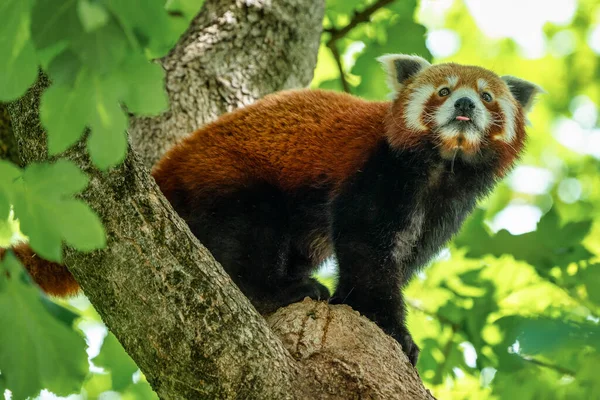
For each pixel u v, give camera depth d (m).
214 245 9.88
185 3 9.61
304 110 10.76
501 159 10.70
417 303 13.42
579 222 12.59
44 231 5.22
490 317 12.59
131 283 6.75
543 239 12.57
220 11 12.21
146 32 5.41
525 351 7.94
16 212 5.24
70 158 6.64
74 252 6.78
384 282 10.02
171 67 11.68
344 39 16.05
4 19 4.99
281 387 7.10
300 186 10.48
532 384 11.47
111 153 5.24
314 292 9.74
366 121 10.73
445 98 10.46
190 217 9.97
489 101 10.56
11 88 5.21
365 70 14.63
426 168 10.48
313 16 12.67
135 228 6.76
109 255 6.70
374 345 7.95
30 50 5.16
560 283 12.38
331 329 7.97
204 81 11.65
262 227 10.08
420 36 14.65
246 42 12.06
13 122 7.09
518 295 12.80
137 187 6.85
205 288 6.91
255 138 10.42
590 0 20.56
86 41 5.01
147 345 6.82
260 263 9.97
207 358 6.80
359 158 10.44
